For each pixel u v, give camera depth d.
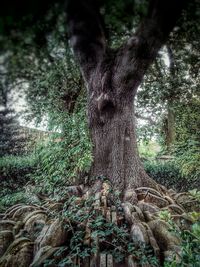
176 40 4.30
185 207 5.00
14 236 3.66
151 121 8.89
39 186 6.01
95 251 3.03
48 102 6.55
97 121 4.94
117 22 2.77
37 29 1.97
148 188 4.82
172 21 2.86
